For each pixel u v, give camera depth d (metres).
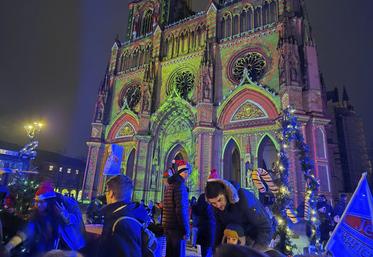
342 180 53.62
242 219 5.51
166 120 46.69
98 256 4.52
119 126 52.50
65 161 89.44
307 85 35.28
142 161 44.50
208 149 37.91
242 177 35.84
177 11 60.84
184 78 47.62
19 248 6.20
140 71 54.78
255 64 40.75
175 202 7.45
